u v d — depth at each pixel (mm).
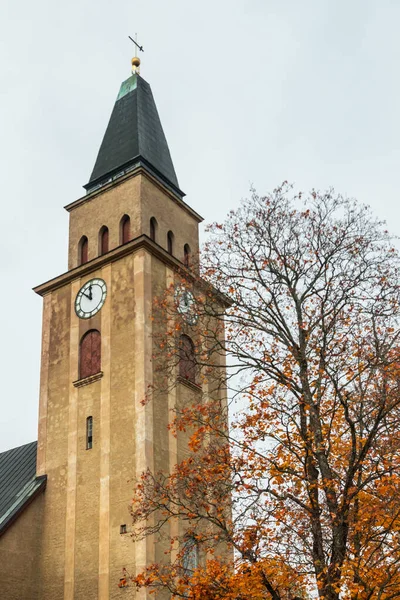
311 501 18906
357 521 18453
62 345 38469
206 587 19672
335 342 20516
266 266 22203
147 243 37031
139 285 36312
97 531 32594
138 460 32562
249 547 19297
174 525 32094
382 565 18625
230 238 22859
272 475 19516
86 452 34750
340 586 17594
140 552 30609
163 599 30078
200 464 21469
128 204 39750
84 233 41125
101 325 37031
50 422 36938
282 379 20609
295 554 19250
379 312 20469
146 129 44312
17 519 33688
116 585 30844
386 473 18953
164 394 34625
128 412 33969
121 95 46406
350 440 20500
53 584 32938
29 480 36281
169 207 41500
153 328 35656
